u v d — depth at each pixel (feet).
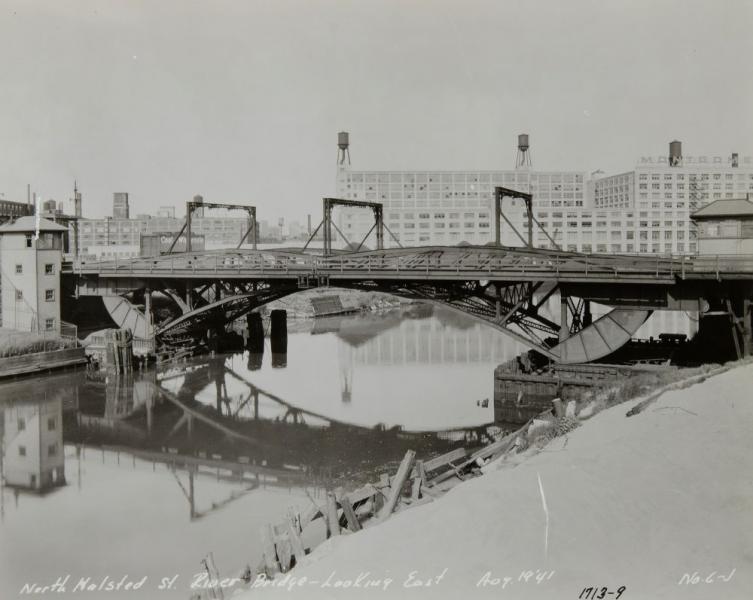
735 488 42.98
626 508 42.86
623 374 112.06
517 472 53.21
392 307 373.20
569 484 47.70
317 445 104.63
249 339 200.23
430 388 146.00
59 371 164.66
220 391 145.18
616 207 404.16
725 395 65.31
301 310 313.94
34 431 114.01
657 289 115.14
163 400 136.87
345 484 85.81
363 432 111.65
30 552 67.31
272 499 81.35
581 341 119.75
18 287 178.29
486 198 490.49
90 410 128.26
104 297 186.60
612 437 58.90
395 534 46.70
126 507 79.71
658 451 51.49
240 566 63.36
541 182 485.97
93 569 63.57
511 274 121.60
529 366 125.80
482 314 132.46
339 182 483.92
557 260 123.54
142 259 179.42
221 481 88.33
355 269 141.18
